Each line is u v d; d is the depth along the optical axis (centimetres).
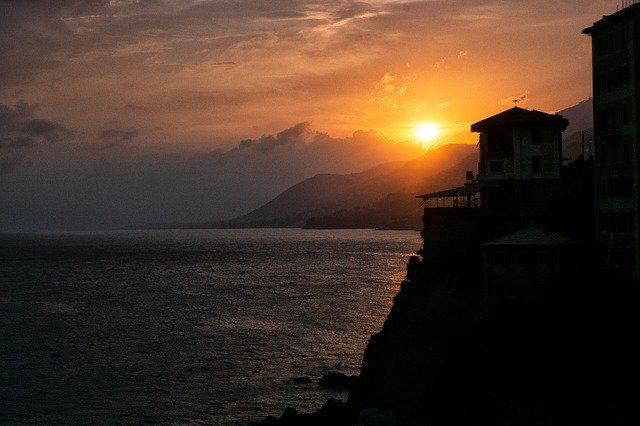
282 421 7206
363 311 14412
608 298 5612
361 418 6316
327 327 12794
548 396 5212
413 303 7588
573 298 5866
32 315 15150
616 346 5144
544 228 7231
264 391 8838
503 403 5391
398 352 7081
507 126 8125
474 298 6819
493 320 6075
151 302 17075
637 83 6284
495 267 6631
